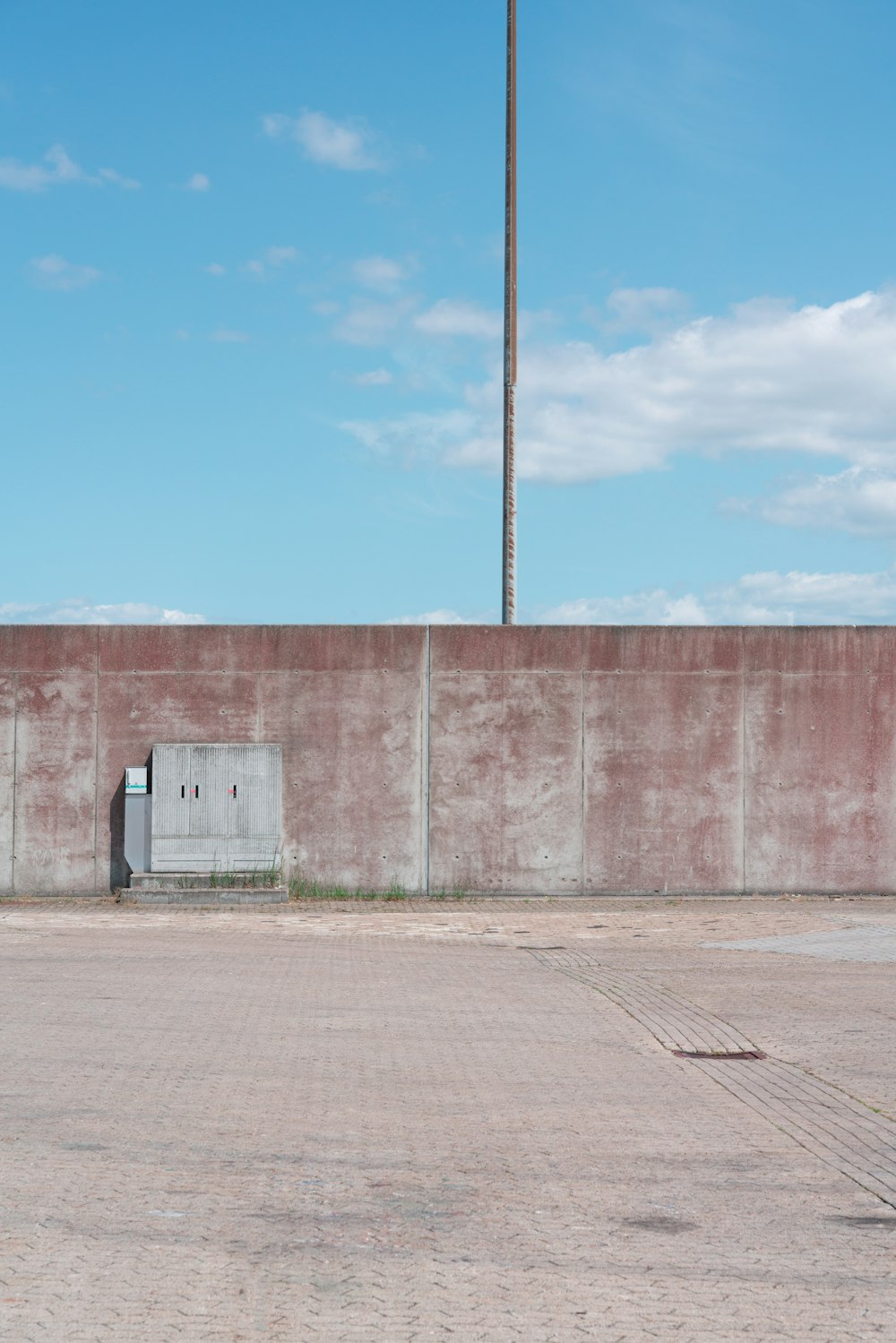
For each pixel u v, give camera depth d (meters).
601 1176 7.04
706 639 21.38
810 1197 6.74
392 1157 7.32
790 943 16.45
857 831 21.42
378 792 21.00
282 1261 5.66
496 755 21.14
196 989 12.54
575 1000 12.50
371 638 21.06
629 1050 10.39
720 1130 8.06
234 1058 9.68
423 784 21.06
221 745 20.61
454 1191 6.72
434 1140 7.70
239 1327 4.95
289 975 13.55
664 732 21.30
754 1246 5.97
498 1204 6.51
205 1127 7.82
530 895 21.11
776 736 21.41
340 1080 9.10
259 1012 11.47
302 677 21.00
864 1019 11.70
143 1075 9.05
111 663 20.86
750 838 21.34
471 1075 9.39
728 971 14.30
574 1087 9.12
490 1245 5.91
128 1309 5.09
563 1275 5.56
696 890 21.25
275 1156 7.28
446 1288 5.38
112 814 20.83
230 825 20.53
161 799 20.42
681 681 21.33
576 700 21.22
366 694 21.03
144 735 20.89
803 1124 8.21
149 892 19.98
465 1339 4.87
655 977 13.88
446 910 19.50
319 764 20.97
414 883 20.98
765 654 21.44
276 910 19.28
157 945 15.59
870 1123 8.26
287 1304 5.18
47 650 20.83
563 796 21.17
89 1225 6.04
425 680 21.11
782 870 21.36
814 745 21.44
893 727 21.52
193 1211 6.28
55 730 20.80
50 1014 11.10
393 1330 4.95
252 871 20.53
